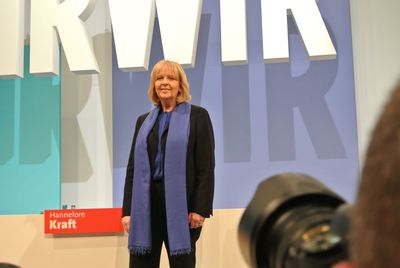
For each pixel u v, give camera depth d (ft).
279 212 1.44
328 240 1.23
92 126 11.79
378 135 0.58
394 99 0.58
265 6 10.49
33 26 11.02
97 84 11.85
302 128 11.29
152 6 10.96
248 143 11.37
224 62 10.59
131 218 7.61
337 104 11.27
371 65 11.24
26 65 12.13
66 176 11.76
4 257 9.50
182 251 7.31
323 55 10.34
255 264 1.47
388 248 0.55
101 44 11.92
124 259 9.22
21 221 9.55
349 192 11.09
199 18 10.93
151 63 11.83
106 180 11.64
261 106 11.42
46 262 9.40
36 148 11.90
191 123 7.84
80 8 10.92
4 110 12.07
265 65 11.48
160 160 7.70
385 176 0.56
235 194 11.32
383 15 11.28
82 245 9.34
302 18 10.42
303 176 1.56
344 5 11.47
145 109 11.73
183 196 7.48
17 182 11.89
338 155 11.18
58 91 11.95
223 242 9.11
